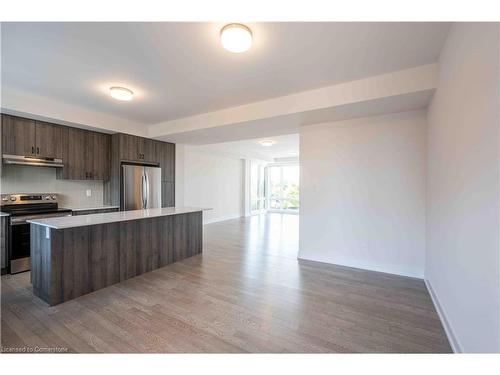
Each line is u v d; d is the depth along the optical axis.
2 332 1.95
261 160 10.03
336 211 3.76
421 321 2.17
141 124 4.82
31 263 2.62
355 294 2.71
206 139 5.20
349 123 3.65
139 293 2.69
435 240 2.54
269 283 3.00
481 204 1.36
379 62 2.42
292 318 2.20
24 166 3.81
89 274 2.70
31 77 2.75
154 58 2.34
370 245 3.52
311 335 1.95
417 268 3.21
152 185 5.05
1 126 3.28
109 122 4.27
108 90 3.13
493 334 1.21
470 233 1.52
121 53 2.26
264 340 1.88
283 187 10.53
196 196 7.23
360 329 2.04
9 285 2.87
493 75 1.21
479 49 1.38
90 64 2.46
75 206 4.41
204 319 2.17
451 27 1.86
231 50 2.01
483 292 1.33
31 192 3.88
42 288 2.49
